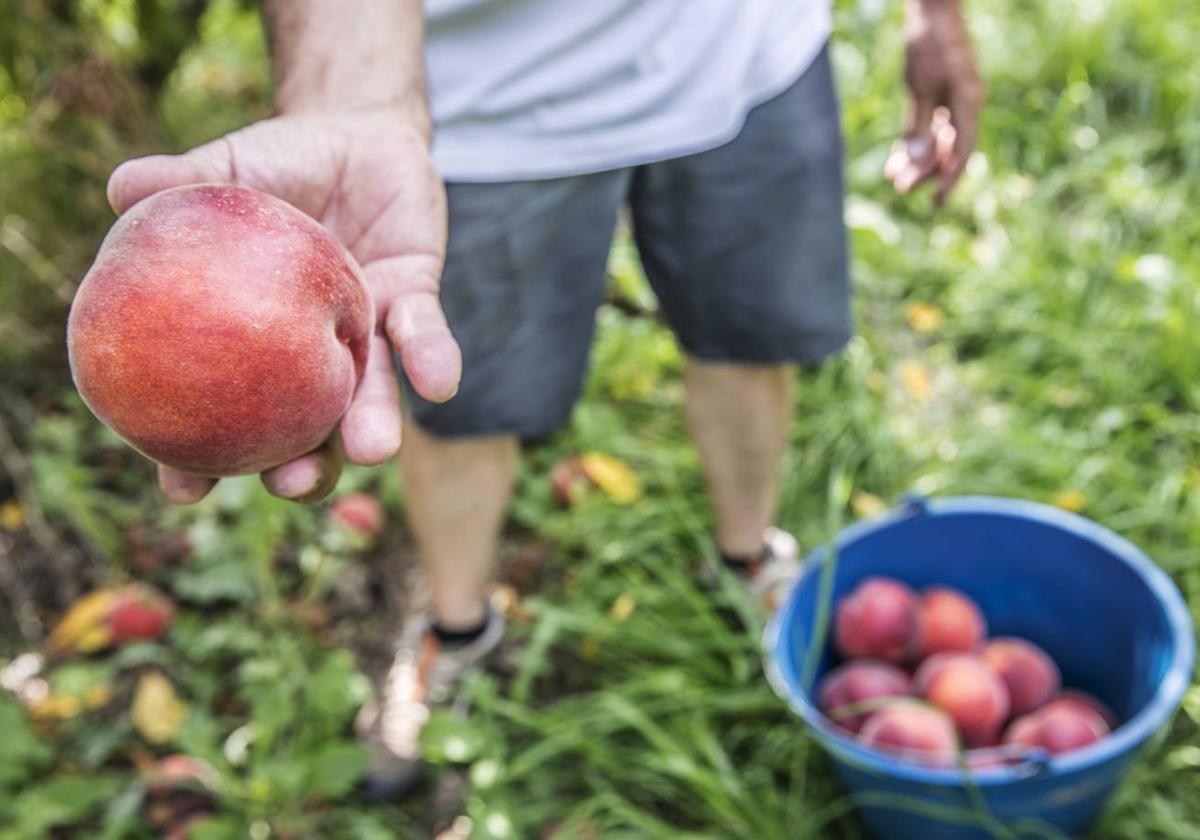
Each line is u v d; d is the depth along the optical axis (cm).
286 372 103
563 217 176
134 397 101
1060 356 285
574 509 254
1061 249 312
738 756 211
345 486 263
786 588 230
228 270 101
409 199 126
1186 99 353
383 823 205
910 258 316
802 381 285
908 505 211
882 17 387
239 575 238
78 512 246
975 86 196
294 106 131
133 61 295
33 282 292
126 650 226
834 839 198
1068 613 210
